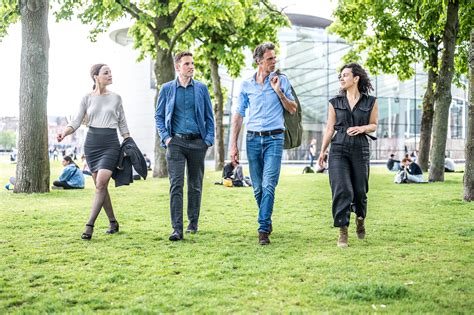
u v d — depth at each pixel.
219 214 8.98
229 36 24.05
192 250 5.69
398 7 20.70
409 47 22.86
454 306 3.64
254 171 6.47
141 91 50.66
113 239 6.42
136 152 6.53
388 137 50.19
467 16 15.07
